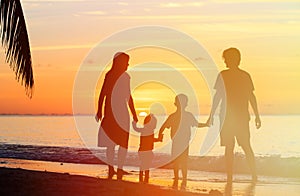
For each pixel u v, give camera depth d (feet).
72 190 34.06
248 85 41.24
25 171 43.39
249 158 45.37
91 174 55.72
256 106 41.63
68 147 96.63
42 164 69.67
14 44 38.78
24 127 195.42
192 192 37.22
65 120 256.52
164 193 35.06
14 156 81.46
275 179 52.95
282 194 41.37
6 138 137.49
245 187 45.11
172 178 52.29
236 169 61.52
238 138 42.83
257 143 113.60
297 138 121.39
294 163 59.52
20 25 38.42
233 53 41.19
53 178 38.88
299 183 48.67
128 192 34.06
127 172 58.08
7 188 34.47
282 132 138.41
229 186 42.57
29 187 34.86
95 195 32.73
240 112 41.45
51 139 131.34
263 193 41.47
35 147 95.45
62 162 72.69
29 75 40.06
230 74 41.22
